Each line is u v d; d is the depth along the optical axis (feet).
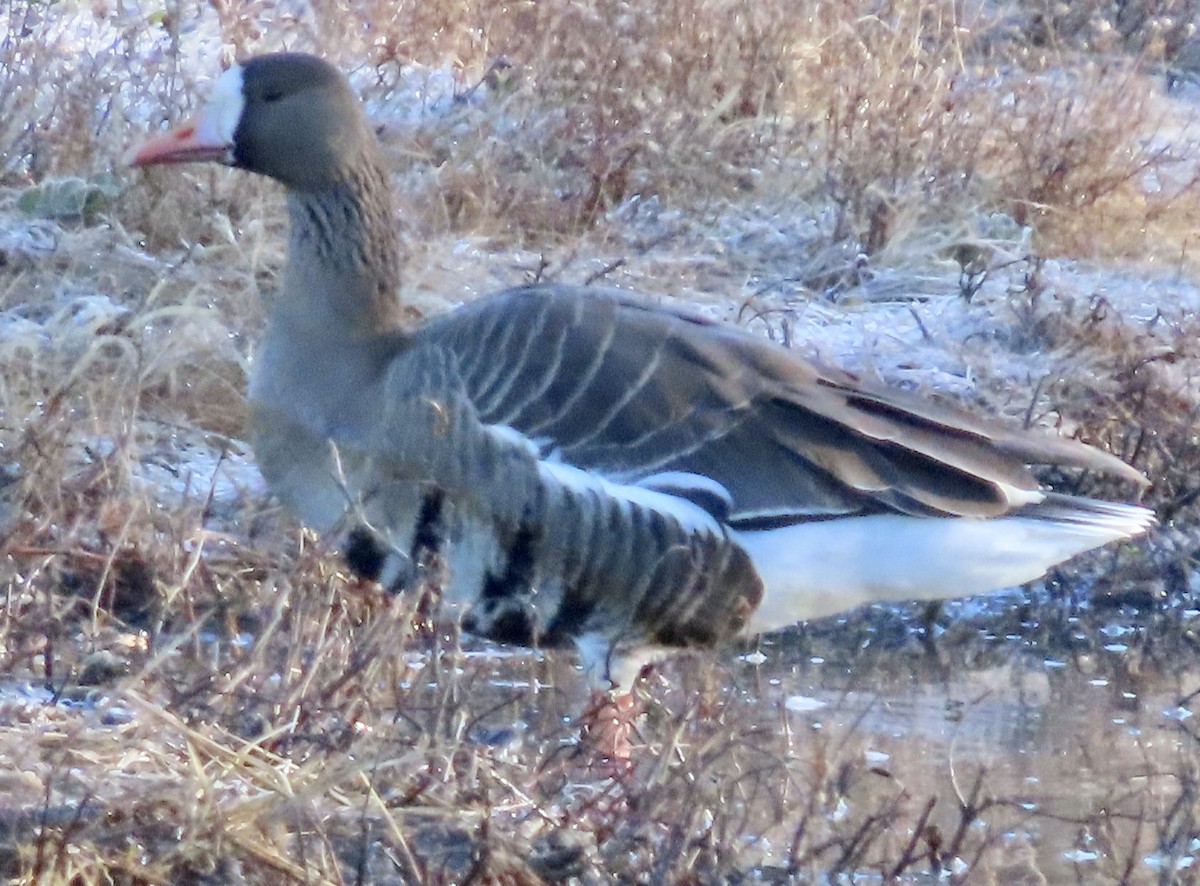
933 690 41.06
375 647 32.42
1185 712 40.09
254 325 48.39
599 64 62.18
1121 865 32.24
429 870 27.27
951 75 68.28
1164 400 51.24
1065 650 44.37
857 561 33.88
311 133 36.14
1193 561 48.39
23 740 28.73
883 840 32.73
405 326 36.60
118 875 26.32
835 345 52.85
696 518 33.45
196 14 65.67
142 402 44.98
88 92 55.42
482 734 35.09
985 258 60.39
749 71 65.26
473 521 33.88
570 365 33.83
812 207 61.62
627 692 34.53
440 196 55.93
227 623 36.88
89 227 52.70
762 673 41.78
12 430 40.09
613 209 58.23
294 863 26.94
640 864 29.09
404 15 65.82
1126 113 70.64
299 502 35.42
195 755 28.04
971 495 33.91
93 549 38.91
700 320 35.32
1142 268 62.49
